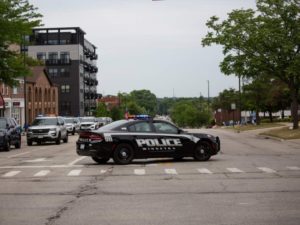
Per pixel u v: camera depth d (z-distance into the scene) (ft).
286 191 44.68
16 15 133.08
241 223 31.60
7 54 136.77
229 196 42.11
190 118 531.09
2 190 47.06
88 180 53.72
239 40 151.43
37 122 131.95
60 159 81.30
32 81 284.00
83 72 417.08
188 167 65.92
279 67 151.43
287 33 149.48
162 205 38.19
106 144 69.92
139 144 71.05
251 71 154.81
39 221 32.94
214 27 156.25
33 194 44.50
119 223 31.96
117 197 42.22
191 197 41.81
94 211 36.11
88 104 432.66
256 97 234.99
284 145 115.24
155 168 64.95
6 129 106.93
